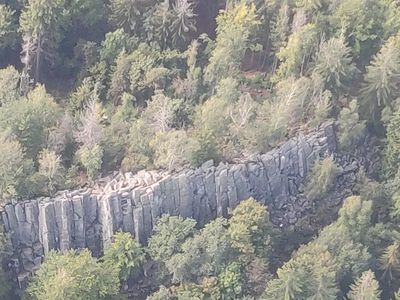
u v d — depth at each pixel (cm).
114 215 11975
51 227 11912
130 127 12756
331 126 13088
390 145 12862
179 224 11850
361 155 13362
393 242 12012
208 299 11456
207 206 12462
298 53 13150
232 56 13225
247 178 12525
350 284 11712
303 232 12725
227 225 12000
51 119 12706
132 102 13375
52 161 11819
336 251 11750
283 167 12781
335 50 12825
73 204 11888
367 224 11994
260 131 12531
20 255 12031
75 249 12138
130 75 13425
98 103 13025
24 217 11844
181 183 12156
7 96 12975
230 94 12700
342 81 13088
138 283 12025
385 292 12069
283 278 11138
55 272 11219
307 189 12812
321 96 12900
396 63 12781
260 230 11800
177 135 12031
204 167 12294
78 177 12288
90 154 12069
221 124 12544
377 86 12900
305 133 12962
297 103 12712
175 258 11506
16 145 11681
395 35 13488
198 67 13588
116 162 12519
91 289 11069
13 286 12069
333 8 13638
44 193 11956
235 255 11688
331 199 12938
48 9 13600
